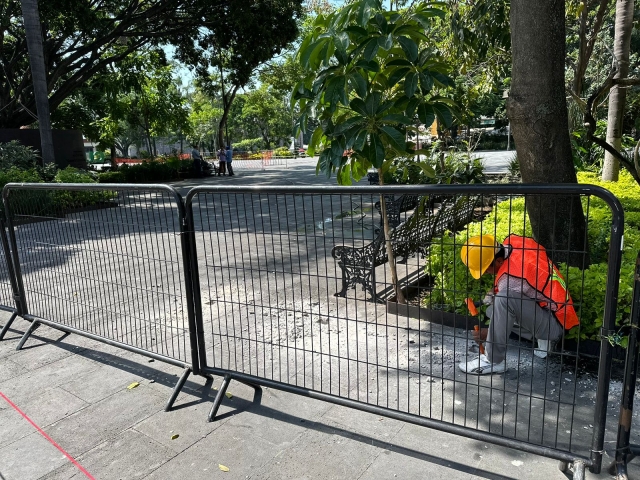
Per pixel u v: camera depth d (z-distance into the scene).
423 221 5.48
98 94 29.64
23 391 3.57
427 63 3.98
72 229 4.52
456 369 3.52
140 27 20.19
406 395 3.24
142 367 3.88
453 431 2.55
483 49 7.54
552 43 3.60
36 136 18.59
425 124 3.75
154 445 2.86
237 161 46.59
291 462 2.64
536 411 2.98
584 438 2.70
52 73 19.52
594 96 4.16
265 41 19.33
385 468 2.56
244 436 2.91
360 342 4.07
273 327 4.50
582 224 3.99
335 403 2.90
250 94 40.78
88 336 4.02
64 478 2.61
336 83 3.65
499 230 5.00
